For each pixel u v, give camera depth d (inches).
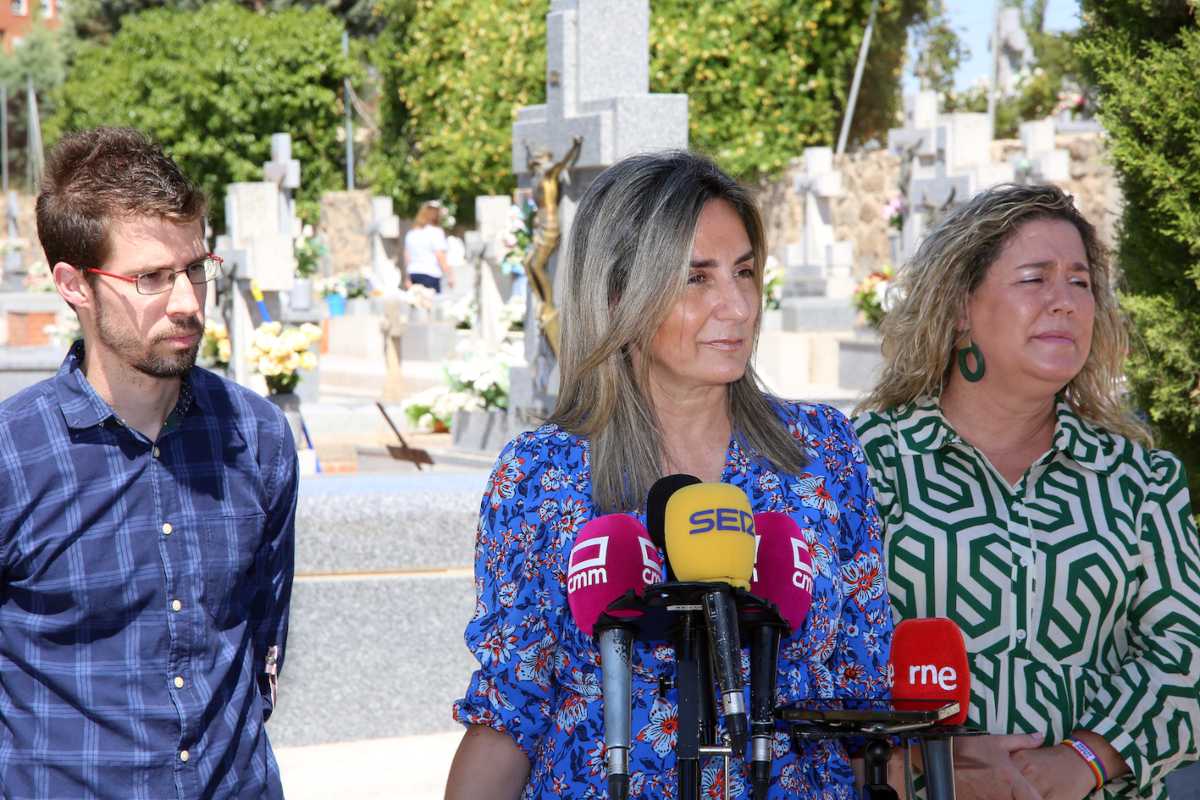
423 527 189.6
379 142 1189.1
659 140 301.0
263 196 517.7
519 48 964.0
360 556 187.8
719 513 71.2
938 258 102.3
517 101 967.0
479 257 617.9
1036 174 660.1
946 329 102.3
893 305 109.0
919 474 101.8
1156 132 154.3
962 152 641.0
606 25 309.4
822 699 78.2
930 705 77.4
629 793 78.0
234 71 1206.3
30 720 88.1
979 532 99.4
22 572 88.4
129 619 89.1
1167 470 101.8
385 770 177.0
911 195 550.9
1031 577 98.3
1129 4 156.5
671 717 78.7
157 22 1246.9
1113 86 159.3
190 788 89.4
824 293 643.5
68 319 621.9
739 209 83.0
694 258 80.4
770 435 85.2
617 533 76.1
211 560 91.7
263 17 1259.2
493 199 807.1
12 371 483.8
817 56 948.0
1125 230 163.8
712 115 908.0
